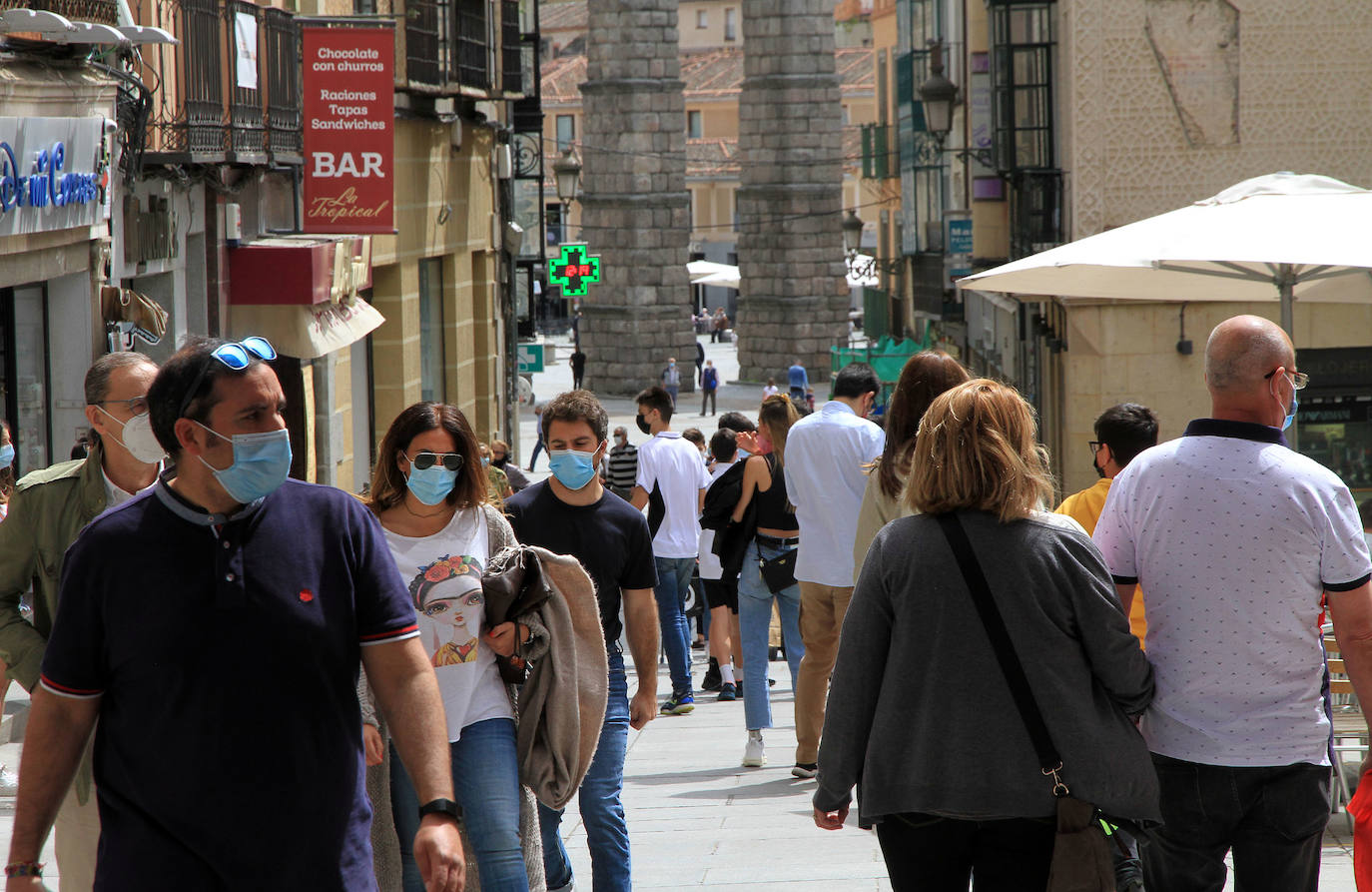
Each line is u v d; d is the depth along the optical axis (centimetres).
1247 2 8281
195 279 5675
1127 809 1514
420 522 1850
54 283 4559
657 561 4494
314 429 6681
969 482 1508
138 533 1261
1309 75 8331
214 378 1245
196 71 5234
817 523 3019
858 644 1542
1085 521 2103
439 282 9000
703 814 2978
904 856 1554
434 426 1816
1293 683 1608
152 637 1238
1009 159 9075
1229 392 1641
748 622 3475
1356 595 1596
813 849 2623
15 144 3962
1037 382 9431
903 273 17538
